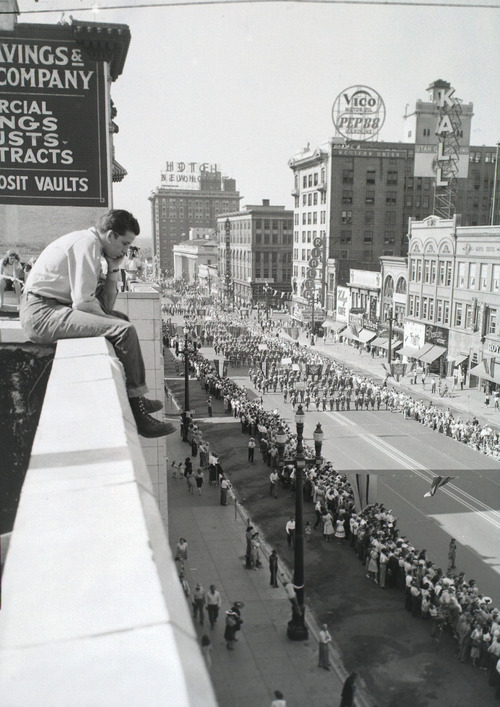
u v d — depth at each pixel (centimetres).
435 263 6762
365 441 4294
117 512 182
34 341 450
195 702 116
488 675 1842
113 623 137
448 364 6531
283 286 12769
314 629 2075
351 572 2495
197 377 6412
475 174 9338
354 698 1692
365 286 8275
